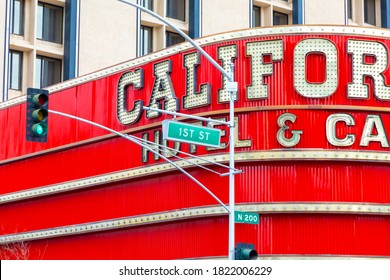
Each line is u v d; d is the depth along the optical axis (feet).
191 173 139.23
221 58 137.28
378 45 135.64
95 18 212.84
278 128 132.36
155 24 222.28
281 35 135.03
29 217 167.32
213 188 135.54
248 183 133.08
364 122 133.69
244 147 133.49
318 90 133.08
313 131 132.05
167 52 145.07
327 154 131.44
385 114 134.82
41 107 100.83
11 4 207.31
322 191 131.44
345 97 133.39
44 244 163.63
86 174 156.25
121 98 151.43
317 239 130.62
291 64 133.80
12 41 205.26
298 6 242.58
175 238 140.26
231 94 114.01
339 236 131.13
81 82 160.97
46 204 164.35
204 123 137.49
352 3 258.16
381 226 132.98
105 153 153.38
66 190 158.81
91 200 155.33
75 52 208.54
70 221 158.51
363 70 134.51
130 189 148.66
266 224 131.85
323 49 134.00
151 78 147.02
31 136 100.58
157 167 142.61
